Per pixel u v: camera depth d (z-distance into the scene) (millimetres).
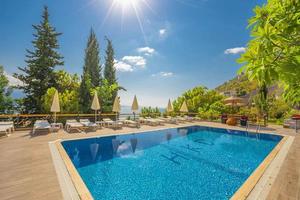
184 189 5219
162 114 20266
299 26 1409
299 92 1989
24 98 20172
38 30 21172
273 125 16141
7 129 9484
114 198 4676
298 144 8898
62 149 6984
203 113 20859
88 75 20672
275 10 1584
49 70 21109
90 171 6312
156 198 4715
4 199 3520
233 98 18281
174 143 10578
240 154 8734
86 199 3623
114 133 10773
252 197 3877
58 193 3787
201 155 8484
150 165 7051
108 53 26484
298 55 1347
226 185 5492
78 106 17734
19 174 4648
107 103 21328
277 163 6066
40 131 10484
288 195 3959
